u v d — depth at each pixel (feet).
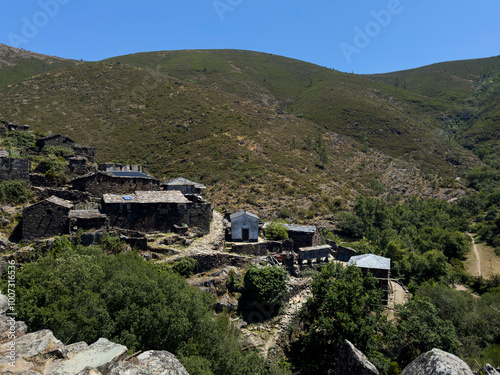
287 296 99.81
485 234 272.72
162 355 29.35
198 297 71.51
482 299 138.41
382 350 92.02
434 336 93.04
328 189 296.92
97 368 25.26
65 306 56.13
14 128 164.55
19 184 97.66
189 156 317.83
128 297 60.44
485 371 49.85
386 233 223.71
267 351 80.59
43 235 85.40
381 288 113.09
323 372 78.64
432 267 167.32
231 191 256.93
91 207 105.19
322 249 122.42
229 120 413.80
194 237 110.11
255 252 114.52
